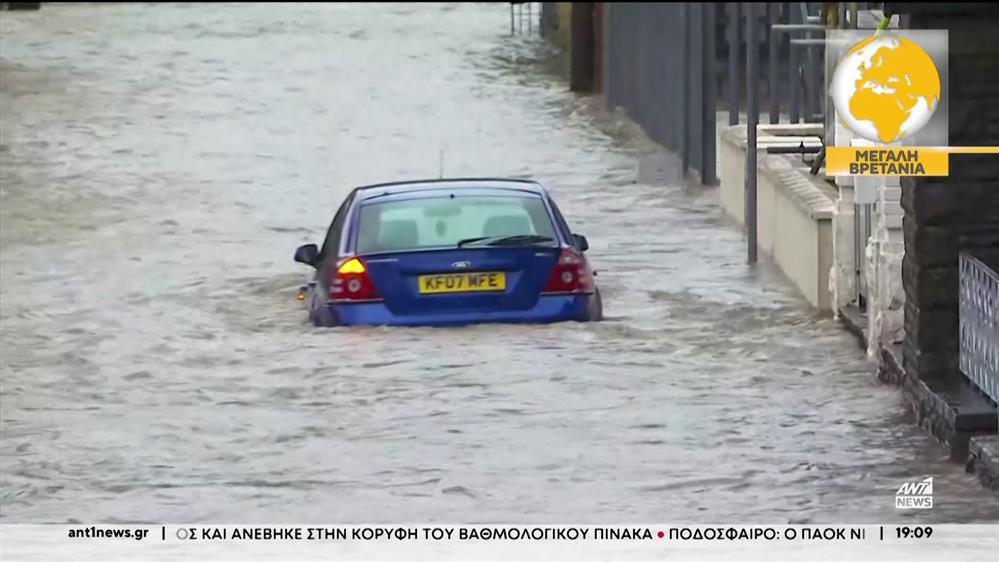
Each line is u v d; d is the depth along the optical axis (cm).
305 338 5991
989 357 4809
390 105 13225
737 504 4369
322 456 4822
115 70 14475
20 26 16688
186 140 11581
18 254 7956
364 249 6025
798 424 5053
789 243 6975
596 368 5584
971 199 5038
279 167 10681
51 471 4738
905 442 4881
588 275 6053
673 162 10338
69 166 10475
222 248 8200
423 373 5522
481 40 17150
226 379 5650
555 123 12206
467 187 6203
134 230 8656
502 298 5962
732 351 5856
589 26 13600
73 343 6194
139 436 5062
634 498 4422
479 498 4428
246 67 15188
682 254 7656
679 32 10456
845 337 6034
